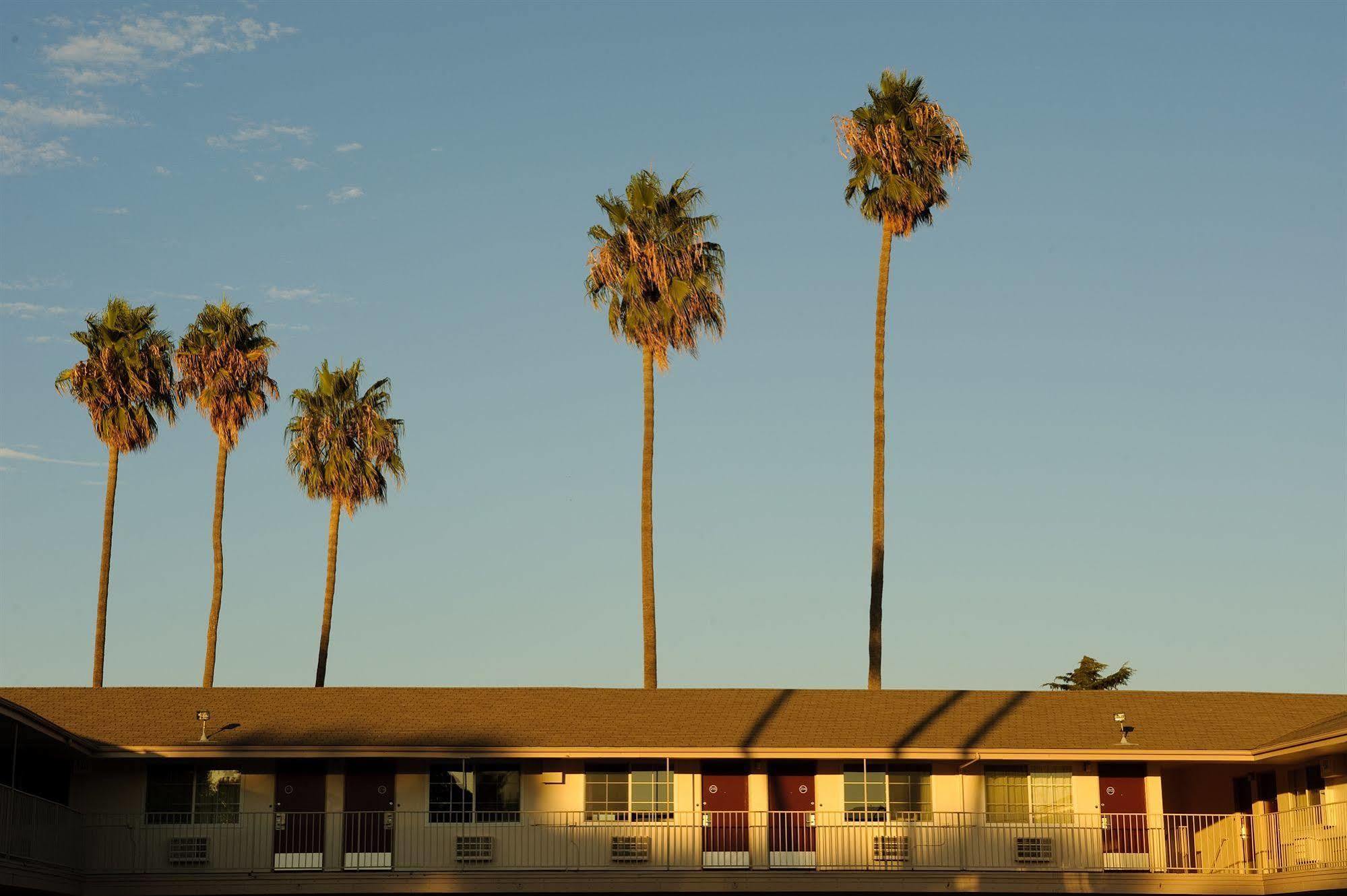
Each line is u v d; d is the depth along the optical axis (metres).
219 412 52.72
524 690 36.41
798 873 30.88
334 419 56.19
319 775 32.81
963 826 32.44
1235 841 32.22
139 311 52.19
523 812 32.88
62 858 29.17
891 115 46.41
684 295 44.72
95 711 33.88
